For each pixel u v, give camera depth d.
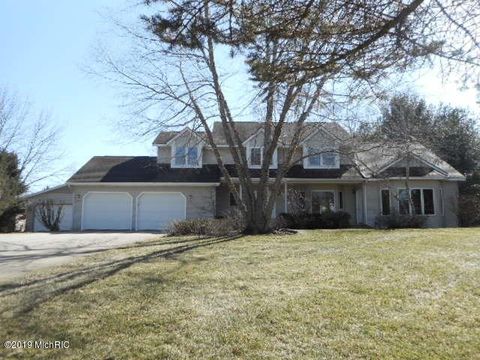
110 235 18.53
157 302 6.19
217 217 23.84
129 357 4.51
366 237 13.77
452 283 7.21
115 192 24.31
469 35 4.65
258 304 6.06
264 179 17.22
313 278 7.56
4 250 12.69
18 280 7.78
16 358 4.55
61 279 7.63
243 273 7.98
